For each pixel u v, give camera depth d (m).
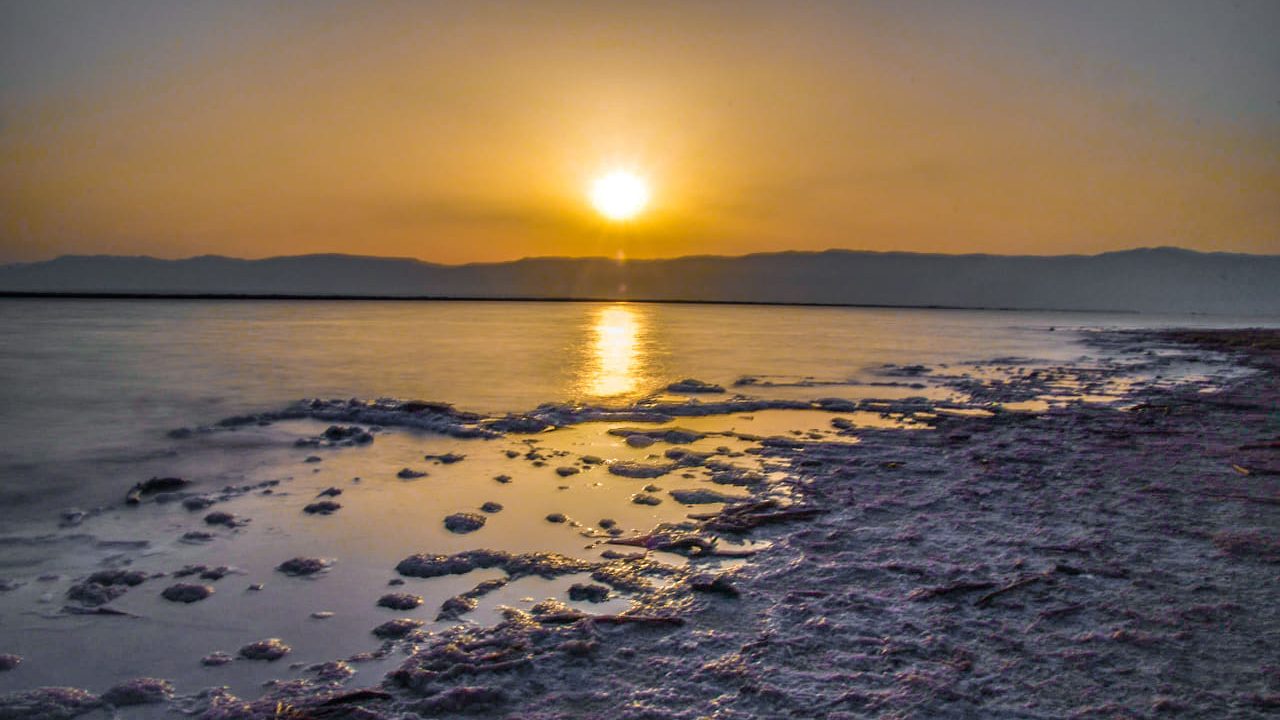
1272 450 7.98
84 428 8.96
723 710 2.97
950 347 26.06
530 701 3.04
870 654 3.44
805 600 4.04
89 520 5.43
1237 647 3.50
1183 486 6.46
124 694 3.08
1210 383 15.11
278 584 4.28
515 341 25.28
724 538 5.10
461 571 4.48
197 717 2.95
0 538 5.01
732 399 11.89
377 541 5.01
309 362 17.05
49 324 32.38
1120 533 5.15
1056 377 16.25
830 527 5.31
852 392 13.12
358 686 3.18
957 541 5.00
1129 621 3.77
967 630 3.68
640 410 10.48
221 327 31.12
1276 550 4.81
